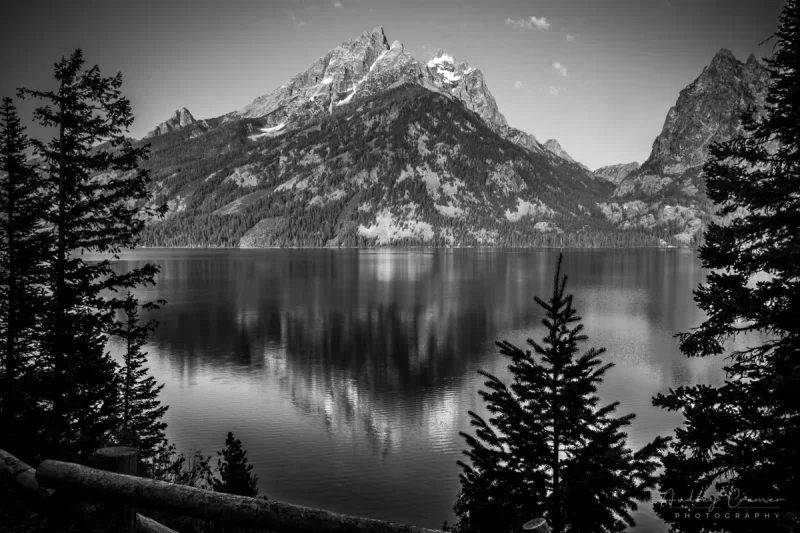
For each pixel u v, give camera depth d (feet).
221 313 356.59
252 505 14.14
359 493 102.73
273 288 503.61
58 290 63.57
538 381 46.09
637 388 178.19
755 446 35.29
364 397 175.01
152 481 15.38
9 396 56.08
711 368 207.31
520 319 339.36
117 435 67.62
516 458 45.65
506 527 42.70
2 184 62.08
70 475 16.14
